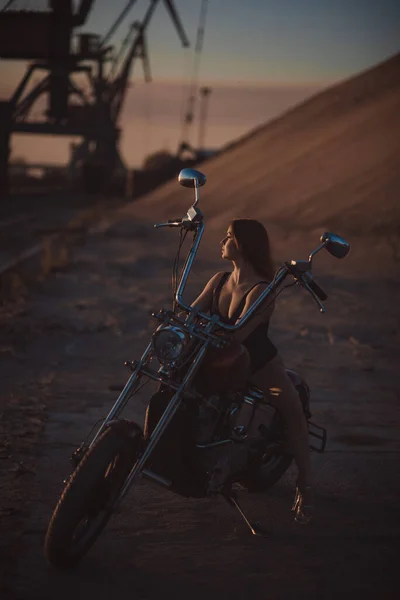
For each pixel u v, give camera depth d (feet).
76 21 215.51
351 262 61.52
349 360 30.01
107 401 23.89
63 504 13.05
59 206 156.04
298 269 14.20
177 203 117.19
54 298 41.91
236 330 14.37
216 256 64.95
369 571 14.16
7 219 113.39
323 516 16.42
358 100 145.28
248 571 14.02
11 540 14.73
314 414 23.27
